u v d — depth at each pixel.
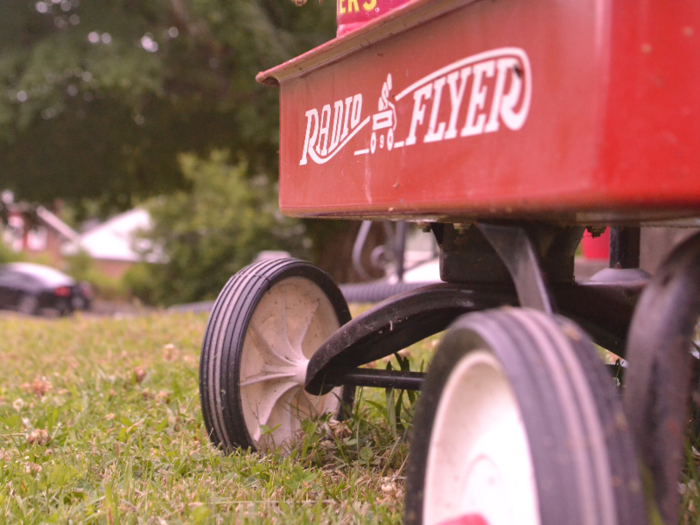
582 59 0.75
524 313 0.77
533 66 0.78
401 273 2.64
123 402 1.38
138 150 5.70
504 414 0.77
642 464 0.75
